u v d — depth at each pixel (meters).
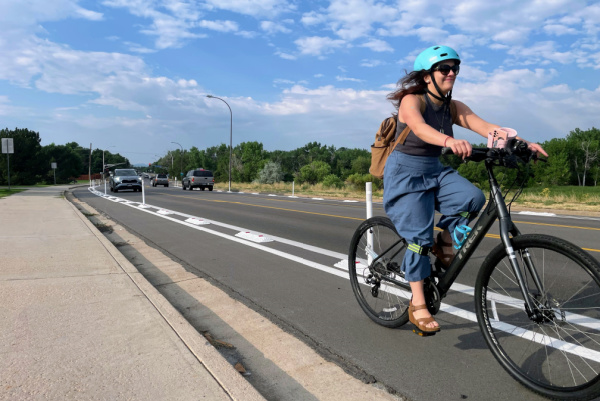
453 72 2.67
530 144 2.42
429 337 3.26
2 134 55.53
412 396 2.40
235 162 95.19
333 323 3.62
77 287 4.18
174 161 131.75
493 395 2.39
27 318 3.33
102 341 2.89
